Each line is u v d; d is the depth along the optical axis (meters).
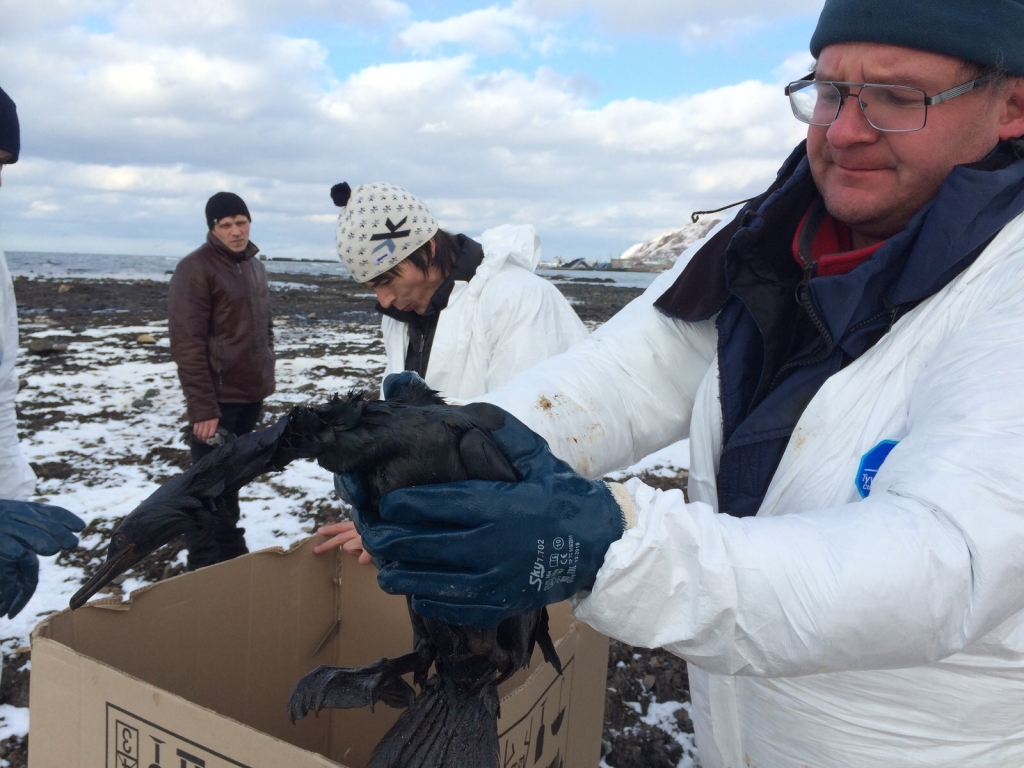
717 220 1.90
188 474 1.27
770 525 1.08
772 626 1.02
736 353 1.55
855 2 1.28
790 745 1.48
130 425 7.02
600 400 1.70
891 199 1.35
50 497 5.11
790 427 1.42
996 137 1.32
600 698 2.10
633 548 1.09
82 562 4.15
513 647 1.41
